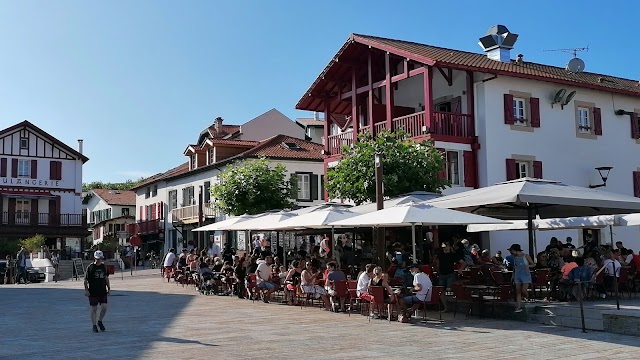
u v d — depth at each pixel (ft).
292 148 142.31
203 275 76.33
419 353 34.83
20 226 161.68
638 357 32.86
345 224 53.01
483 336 40.68
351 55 100.94
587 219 62.34
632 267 59.36
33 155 169.07
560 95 95.96
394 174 73.61
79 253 160.76
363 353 35.01
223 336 41.93
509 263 60.23
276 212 81.51
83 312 58.29
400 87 103.24
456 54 97.45
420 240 60.49
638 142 106.22
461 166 88.79
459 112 92.94
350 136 101.81
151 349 37.09
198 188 157.28
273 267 69.05
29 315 56.39
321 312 55.36
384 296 49.08
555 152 95.66
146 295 75.15
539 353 34.42
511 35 102.53
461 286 49.34
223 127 174.50
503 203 49.78
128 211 237.86
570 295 52.19
